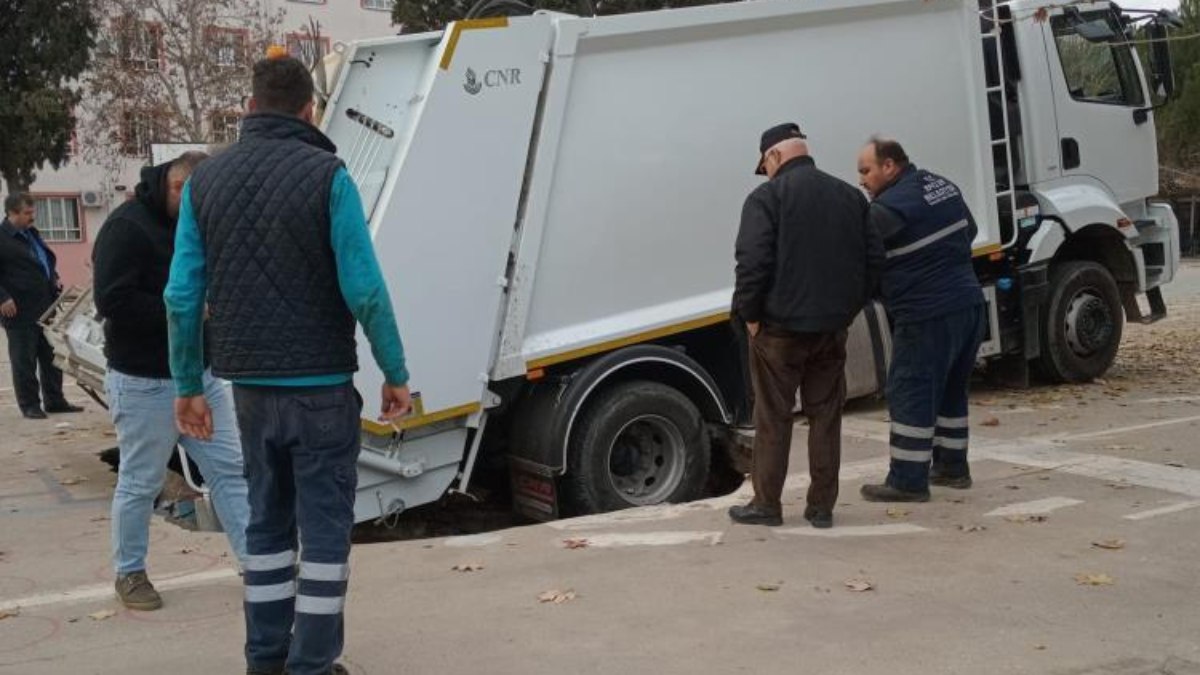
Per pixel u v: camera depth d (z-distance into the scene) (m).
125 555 4.47
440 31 5.91
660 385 6.39
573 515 6.27
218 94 24.55
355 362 3.39
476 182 5.83
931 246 5.61
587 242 6.22
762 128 6.82
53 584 4.86
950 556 4.93
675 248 6.52
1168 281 10.01
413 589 4.66
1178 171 36.03
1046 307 9.29
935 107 7.76
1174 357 11.41
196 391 3.50
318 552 3.32
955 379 6.02
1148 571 4.68
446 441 5.99
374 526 6.55
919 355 5.72
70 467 7.59
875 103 7.41
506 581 4.74
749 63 6.76
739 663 3.80
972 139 7.98
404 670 3.79
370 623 4.25
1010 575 4.66
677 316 6.52
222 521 4.58
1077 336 9.36
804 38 7.02
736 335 6.43
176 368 3.45
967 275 5.75
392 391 3.38
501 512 7.01
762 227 5.07
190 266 3.37
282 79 3.38
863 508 5.79
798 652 3.88
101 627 4.28
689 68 6.51
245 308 3.25
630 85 6.29
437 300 5.77
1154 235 9.94
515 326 6.01
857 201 5.18
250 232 3.23
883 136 7.47
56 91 24.89
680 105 6.48
